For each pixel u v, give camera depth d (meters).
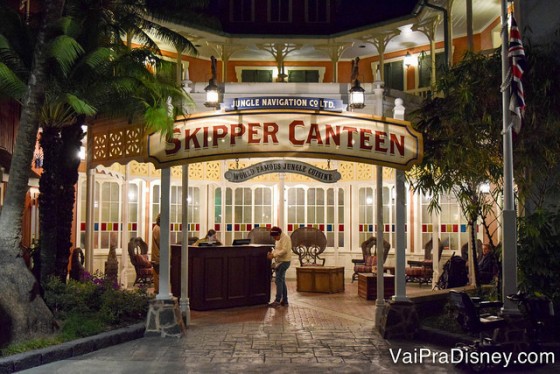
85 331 9.56
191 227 19.08
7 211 9.29
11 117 15.00
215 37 20.05
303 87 11.48
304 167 11.27
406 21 18.47
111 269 15.53
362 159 10.25
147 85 10.77
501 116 10.16
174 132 10.28
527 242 9.83
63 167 12.05
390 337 10.23
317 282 16.52
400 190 10.70
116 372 7.90
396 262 10.56
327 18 20.95
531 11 11.83
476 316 8.25
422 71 20.72
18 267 9.20
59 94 10.88
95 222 17.31
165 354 8.99
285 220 19.98
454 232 18.53
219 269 13.60
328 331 10.91
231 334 10.59
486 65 10.34
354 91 10.59
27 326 9.00
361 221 19.73
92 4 11.88
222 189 19.61
